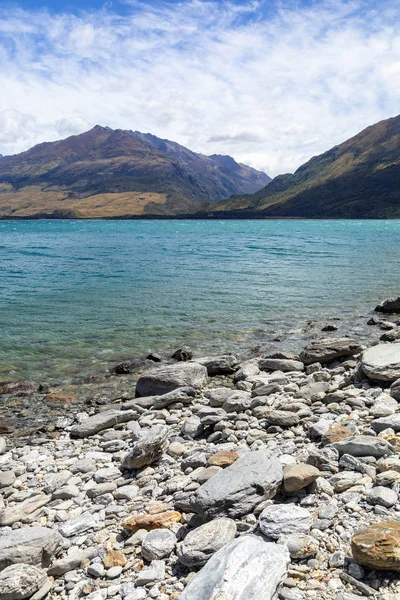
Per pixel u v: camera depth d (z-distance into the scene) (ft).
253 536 16.94
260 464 20.47
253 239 266.98
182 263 138.10
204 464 24.22
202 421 30.53
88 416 35.68
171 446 27.48
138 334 59.41
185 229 455.63
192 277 107.86
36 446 30.71
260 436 28.12
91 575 16.66
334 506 18.39
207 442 28.73
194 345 55.06
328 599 13.82
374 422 26.76
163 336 58.70
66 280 104.01
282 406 32.27
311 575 14.87
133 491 22.44
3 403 38.65
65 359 49.93
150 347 54.13
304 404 32.40
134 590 15.37
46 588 16.03
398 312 72.28
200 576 14.03
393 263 133.80
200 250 187.83
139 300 80.64
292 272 115.75
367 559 14.60
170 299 81.71
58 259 152.66
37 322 64.95
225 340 57.11
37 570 16.25
